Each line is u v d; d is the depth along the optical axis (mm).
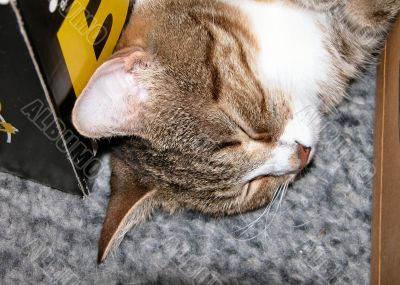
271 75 351
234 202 382
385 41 406
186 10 339
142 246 422
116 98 318
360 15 377
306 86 375
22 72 288
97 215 427
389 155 381
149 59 323
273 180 385
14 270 418
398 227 350
